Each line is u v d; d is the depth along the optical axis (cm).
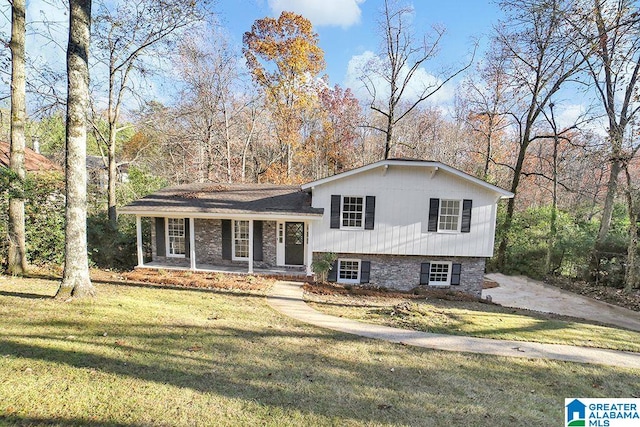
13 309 674
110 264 1516
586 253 1683
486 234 1363
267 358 560
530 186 3177
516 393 502
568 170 2391
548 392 514
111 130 1728
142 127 1941
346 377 512
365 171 1331
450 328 811
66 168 763
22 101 1090
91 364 481
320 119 3481
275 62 3006
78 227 775
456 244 1366
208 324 705
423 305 1005
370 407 432
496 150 3030
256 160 3189
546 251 1867
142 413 379
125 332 611
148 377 460
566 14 815
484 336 769
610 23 904
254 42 2948
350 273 1421
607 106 1609
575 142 1947
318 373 518
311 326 761
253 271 1344
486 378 549
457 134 3462
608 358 677
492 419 425
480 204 1354
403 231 1361
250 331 690
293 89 3052
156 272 1284
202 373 488
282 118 3056
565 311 1246
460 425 406
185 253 1484
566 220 1945
